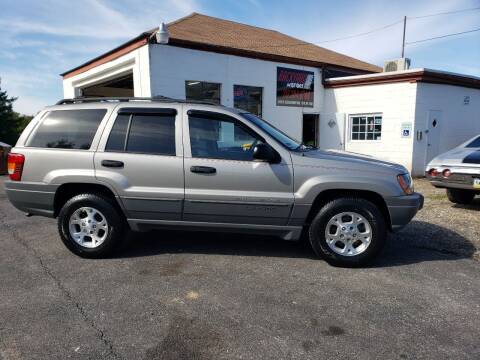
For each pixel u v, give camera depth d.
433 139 12.89
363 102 13.52
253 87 12.79
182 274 4.15
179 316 3.25
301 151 4.50
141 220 4.55
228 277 4.07
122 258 4.64
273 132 4.74
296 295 3.64
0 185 10.88
